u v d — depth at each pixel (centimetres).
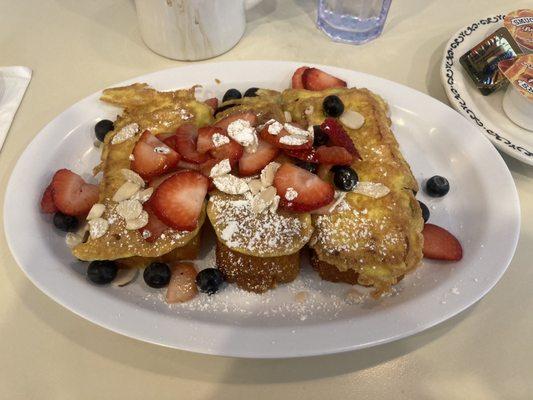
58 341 20
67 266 21
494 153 24
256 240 20
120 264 22
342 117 24
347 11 33
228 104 26
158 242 21
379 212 21
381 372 20
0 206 25
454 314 19
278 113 24
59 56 32
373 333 18
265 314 21
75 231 23
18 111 29
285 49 33
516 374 20
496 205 23
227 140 22
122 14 35
